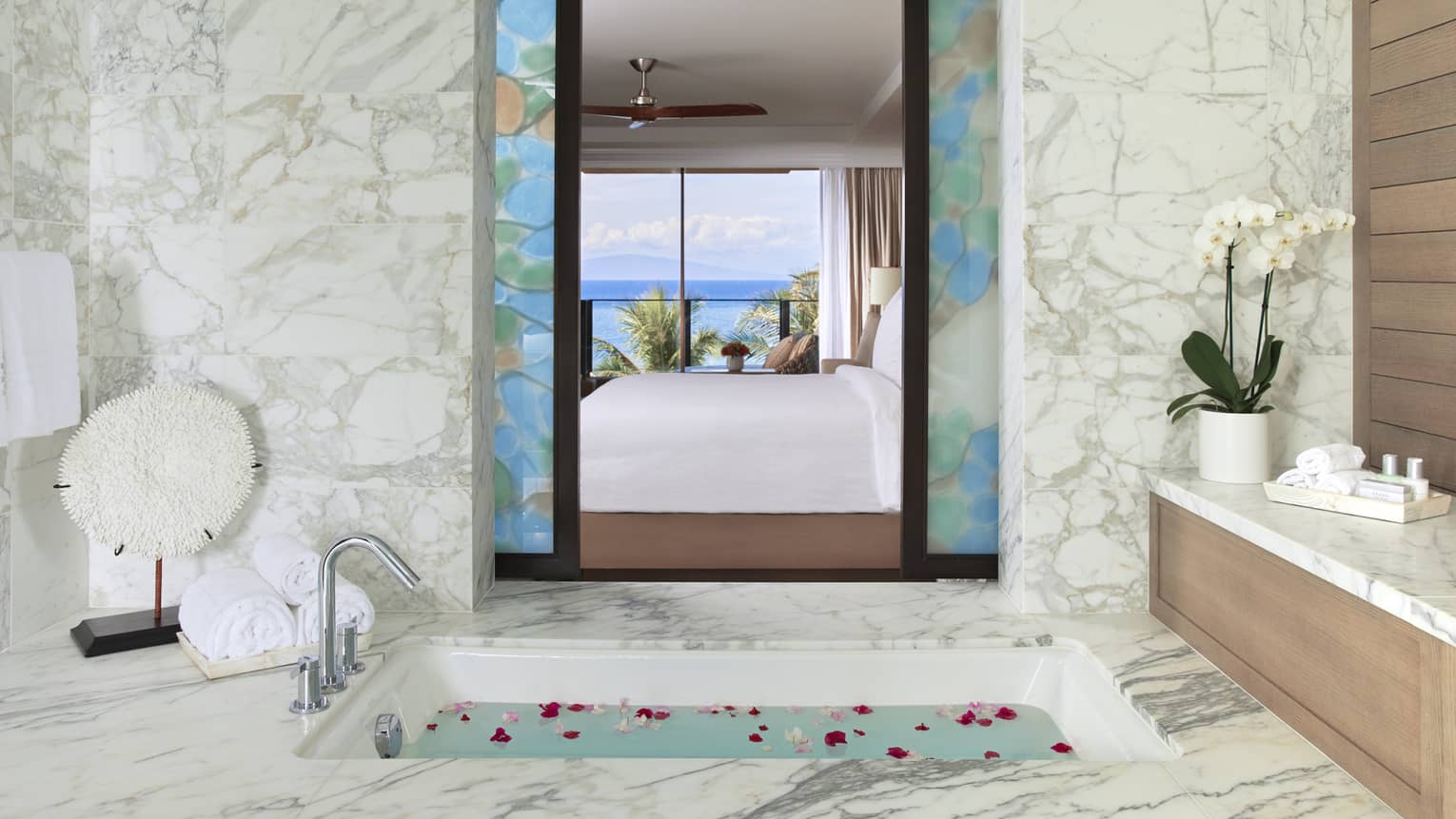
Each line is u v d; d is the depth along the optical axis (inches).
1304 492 94.8
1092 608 116.6
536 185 129.3
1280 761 79.4
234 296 117.1
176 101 116.0
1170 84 113.0
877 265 368.8
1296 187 113.3
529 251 129.9
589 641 108.0
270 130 116.0
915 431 130.1
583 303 387.9
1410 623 67.9
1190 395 111.2
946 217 128.5
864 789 75.6
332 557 92.4
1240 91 113.0
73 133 113.9
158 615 108.8
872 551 151.8
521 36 128.2
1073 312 114.1
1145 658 101.7
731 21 224.1
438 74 115.3
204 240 116.9
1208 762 79.3
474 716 104.2
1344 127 113.2
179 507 106.3
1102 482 115.5
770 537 160.9
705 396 198.4
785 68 264.2
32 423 100.9
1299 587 83.6
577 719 103.4
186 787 74.2
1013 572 120.4
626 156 351.9
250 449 111.7
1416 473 92.0
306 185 116.3
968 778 77.3
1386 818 70.4
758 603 121.7
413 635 109.0
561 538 132.1
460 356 117.0
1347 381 115.1
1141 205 113.4
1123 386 114.7
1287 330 114.7
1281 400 115.3
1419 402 104.3
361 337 117.1
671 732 100.1
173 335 117.5
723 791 74.9
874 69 265.0
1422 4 102.2
